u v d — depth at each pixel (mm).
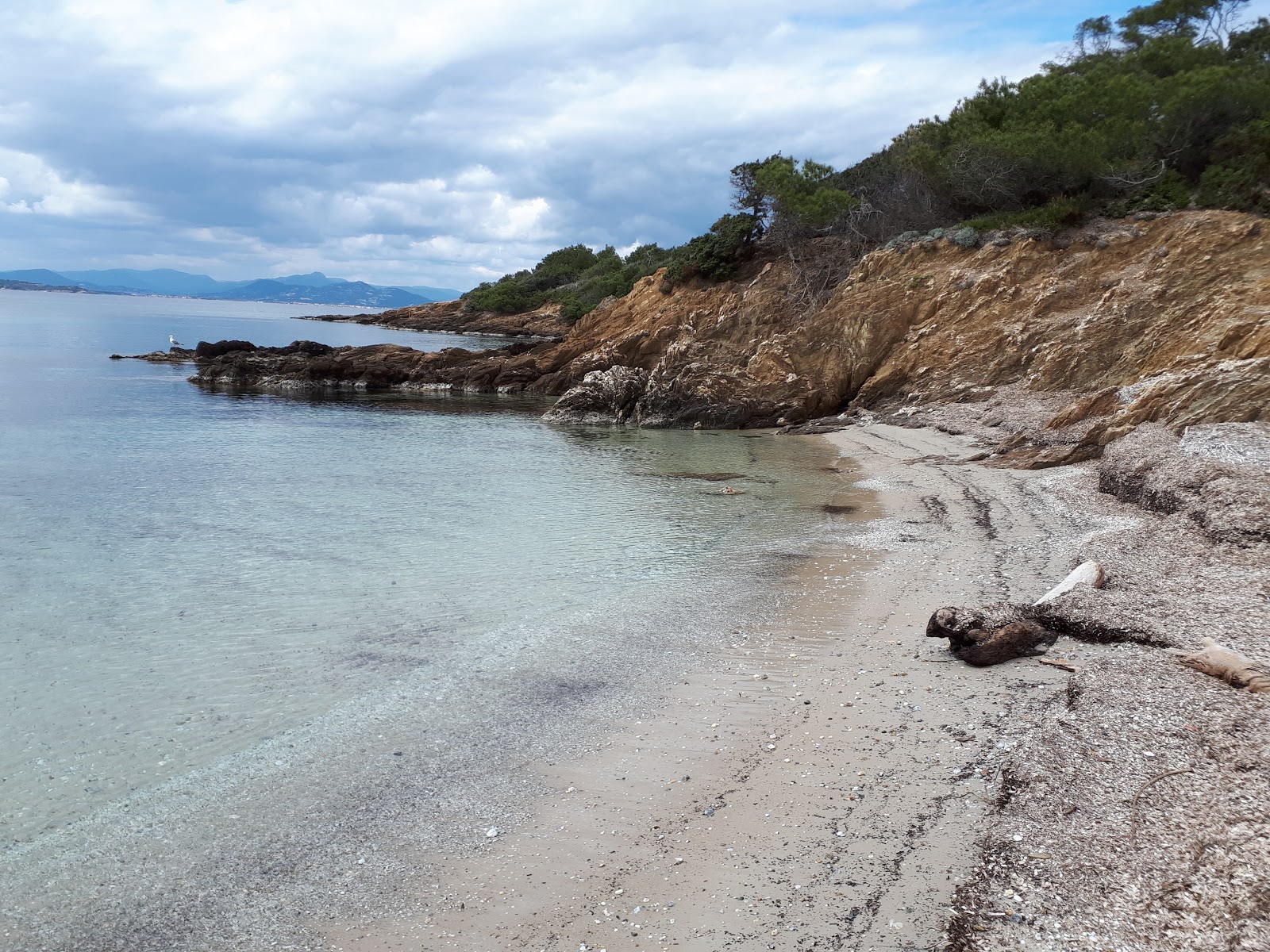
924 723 8359
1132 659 9000
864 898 5645
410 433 32875
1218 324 28297
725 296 47156
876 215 46750
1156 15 58281
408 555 15664
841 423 35406
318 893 6051
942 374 35156
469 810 7172
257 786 7570
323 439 30562
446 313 122438
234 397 43375
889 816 6660
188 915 5820
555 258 139250
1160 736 7195
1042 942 4973
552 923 5629
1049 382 31844
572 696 9570
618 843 6609
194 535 16750
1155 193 36344
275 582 13859
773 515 19188
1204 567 12094
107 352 64875
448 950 5406
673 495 21547
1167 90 41062
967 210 43938
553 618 12250
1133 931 4938
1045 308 34375
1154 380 24547
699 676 10109
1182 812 5988
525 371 50062
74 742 8359
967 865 5895
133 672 10109
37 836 6754
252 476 23141
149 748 8250
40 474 22281
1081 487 19578
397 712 9117
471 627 11867
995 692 8953
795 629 11703
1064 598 10789
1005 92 47188
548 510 19703
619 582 14070
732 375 37875
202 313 162000
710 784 7492
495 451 29047
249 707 9219
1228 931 4770
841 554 15727
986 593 12711
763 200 49938
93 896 6023
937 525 17609
